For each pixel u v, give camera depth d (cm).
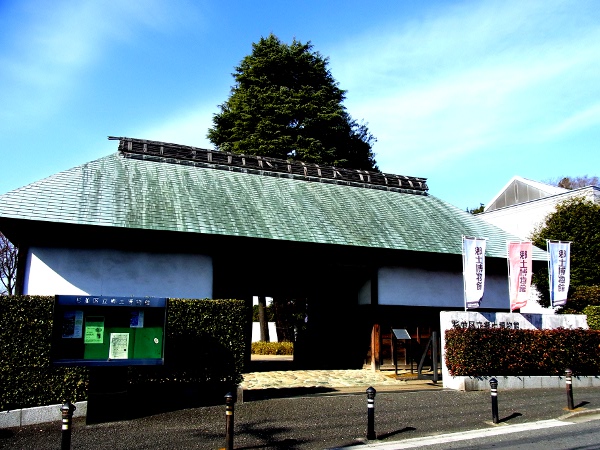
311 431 861
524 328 1420
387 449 767
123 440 780
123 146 1648
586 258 2062
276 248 1481
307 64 3134
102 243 1297
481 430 901
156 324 906
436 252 1645
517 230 2964
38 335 876
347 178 2005
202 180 1633
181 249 1377
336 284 1722
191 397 1011
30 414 851
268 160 1866
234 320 1064
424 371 1622
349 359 1720
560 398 1192
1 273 3378
